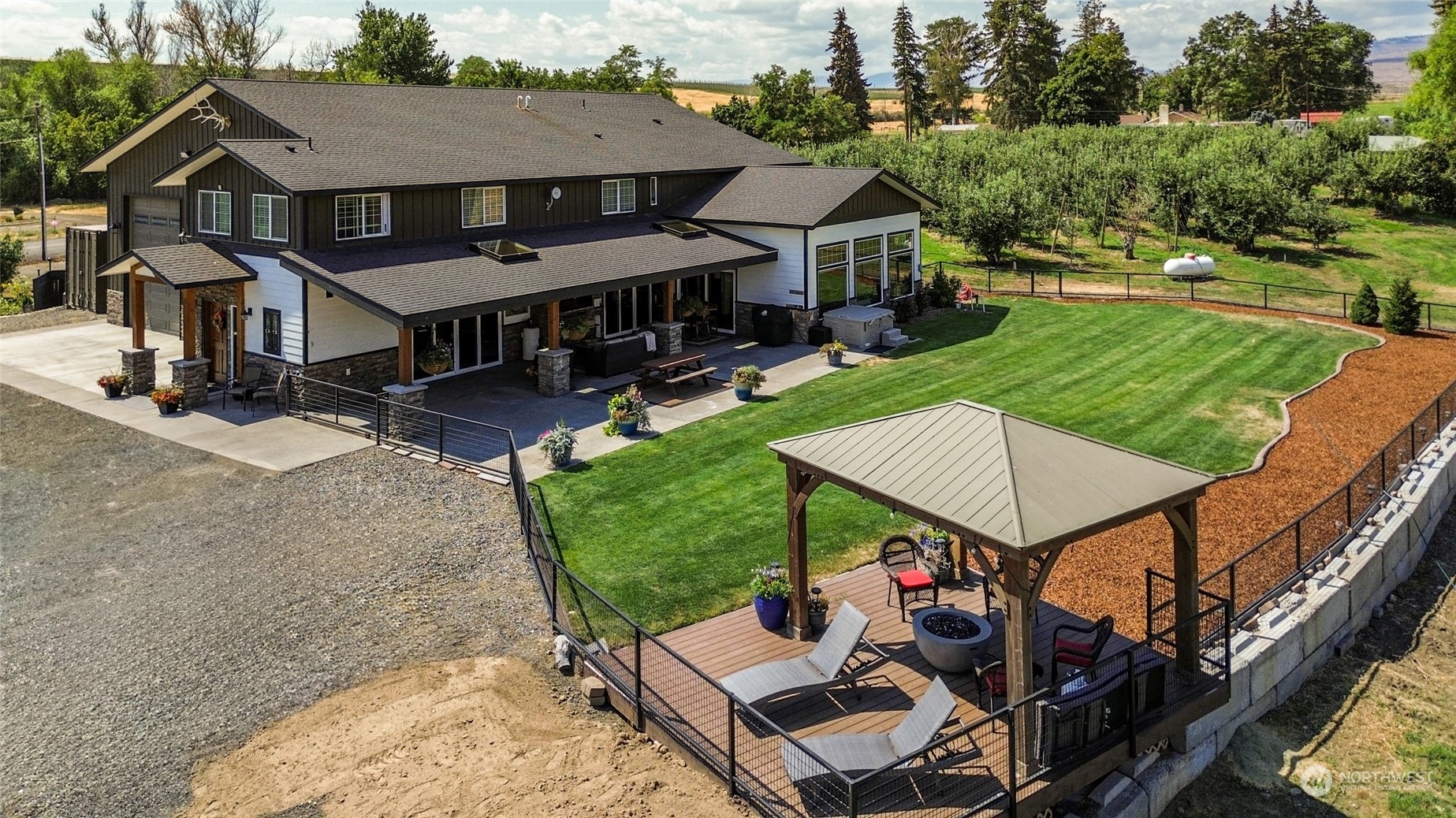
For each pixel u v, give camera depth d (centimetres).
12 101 8319
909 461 1105
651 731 1098
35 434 2145
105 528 1652
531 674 1223
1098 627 1141
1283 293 3859
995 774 978
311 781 1008
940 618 1226
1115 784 1097
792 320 3098
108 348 2958
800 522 1255
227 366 2536
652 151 3434
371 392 2455
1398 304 3186
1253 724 1331
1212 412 2378
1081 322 3359
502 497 1800
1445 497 2080
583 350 2697
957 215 4275
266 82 2858
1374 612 1677
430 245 2567
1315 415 2353
